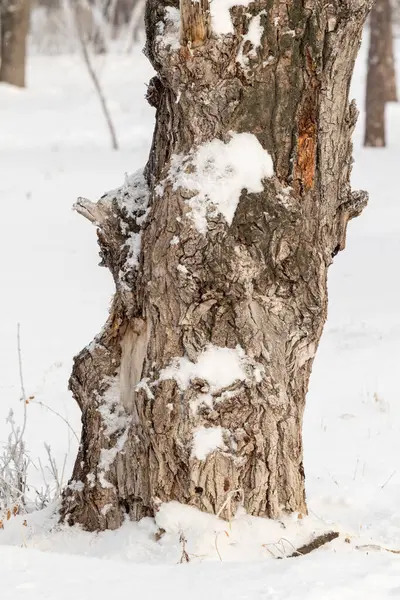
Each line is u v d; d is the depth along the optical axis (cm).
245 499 749
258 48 720
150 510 755
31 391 1375
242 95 727
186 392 734
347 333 1664
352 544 757
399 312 1775
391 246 2294
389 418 1280
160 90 774
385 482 1059
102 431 787
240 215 722
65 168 3512
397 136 4441
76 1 5734
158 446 744
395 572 607
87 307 1834
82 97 5469
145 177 796
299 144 732
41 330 1684
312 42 720
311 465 1124
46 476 1067
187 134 743
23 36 5706
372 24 4009
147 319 755
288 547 728
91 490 784
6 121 4819
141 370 771
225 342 741
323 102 734
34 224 2591
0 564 611
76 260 2214
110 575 598
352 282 2000
